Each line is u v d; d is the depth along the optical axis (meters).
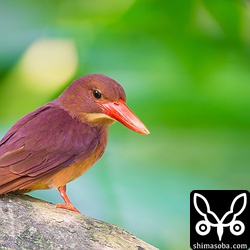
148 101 11.94
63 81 12.27
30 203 9.05
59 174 9.48
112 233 8.82
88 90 9.89
